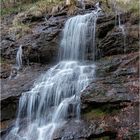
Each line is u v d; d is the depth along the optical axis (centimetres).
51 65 1122
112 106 808
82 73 971
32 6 1467
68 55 1117
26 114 934
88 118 814
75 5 1286
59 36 1143
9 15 1485
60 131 798
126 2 1138
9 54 1178
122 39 1023
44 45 1134
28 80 1026
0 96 952
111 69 946
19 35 1221
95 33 1078
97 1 1267
